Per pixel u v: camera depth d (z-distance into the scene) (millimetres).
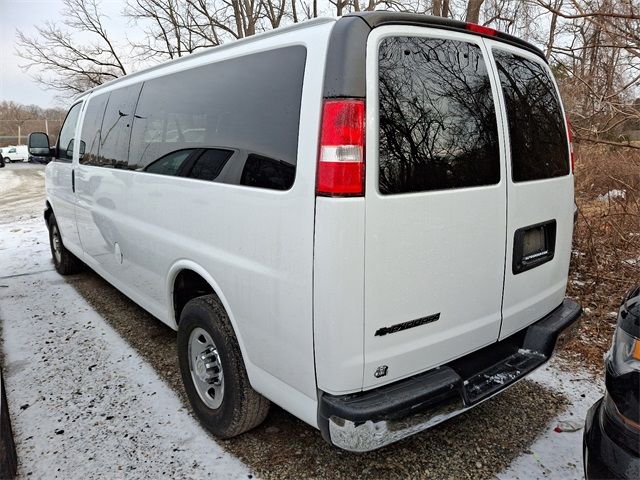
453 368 2141
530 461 2336
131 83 3400
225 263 2221
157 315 3143
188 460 2381
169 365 3369
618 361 1712
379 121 1714
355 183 1650
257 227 1996
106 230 3760
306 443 2486
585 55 5113
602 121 4891
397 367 1863
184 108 2625
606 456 1654
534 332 2484
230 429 2396
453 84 2004
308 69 1798
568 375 3152
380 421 1741
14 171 26219
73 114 4750
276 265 1908
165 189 2719
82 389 3072
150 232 2945
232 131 2209
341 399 1775
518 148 2297
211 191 2287
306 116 1772
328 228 1667
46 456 2434
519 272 2328
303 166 1762
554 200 2559
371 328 1753
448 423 2650
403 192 1782
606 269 4906
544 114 2545
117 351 3600
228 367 2314
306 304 1782
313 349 1788
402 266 1799
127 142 3297
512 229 2252
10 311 4461
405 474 2258
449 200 1925
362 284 1702
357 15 1732
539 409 2770
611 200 5305
